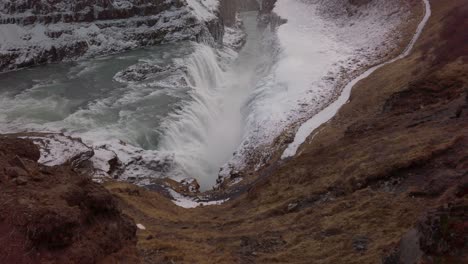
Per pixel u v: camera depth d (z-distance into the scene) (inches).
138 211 701.3
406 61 1348.4
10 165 303.6
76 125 1374.3
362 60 1683.1
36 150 353.1
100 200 300.8
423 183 502.3
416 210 442.6
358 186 577.3
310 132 1136.2
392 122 807.7
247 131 1403.8
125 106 1545.3
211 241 526.3
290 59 1831.9
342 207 531.8
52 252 251.6
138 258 310.7
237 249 483.2
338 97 1363.2
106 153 1128.2
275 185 741.9
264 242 492.7
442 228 272.8
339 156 734.5
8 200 260.4
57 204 270.1
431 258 265.9
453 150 546.6
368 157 647.8
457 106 715.4
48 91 1674.5
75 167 1008.2
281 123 1289.4
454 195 411.2
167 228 608.1
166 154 1229.1
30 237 246.1
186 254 448.8
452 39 1170.0
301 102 1406.3
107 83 1777.8
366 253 392.8
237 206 748.0
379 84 1253.7
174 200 944.9
